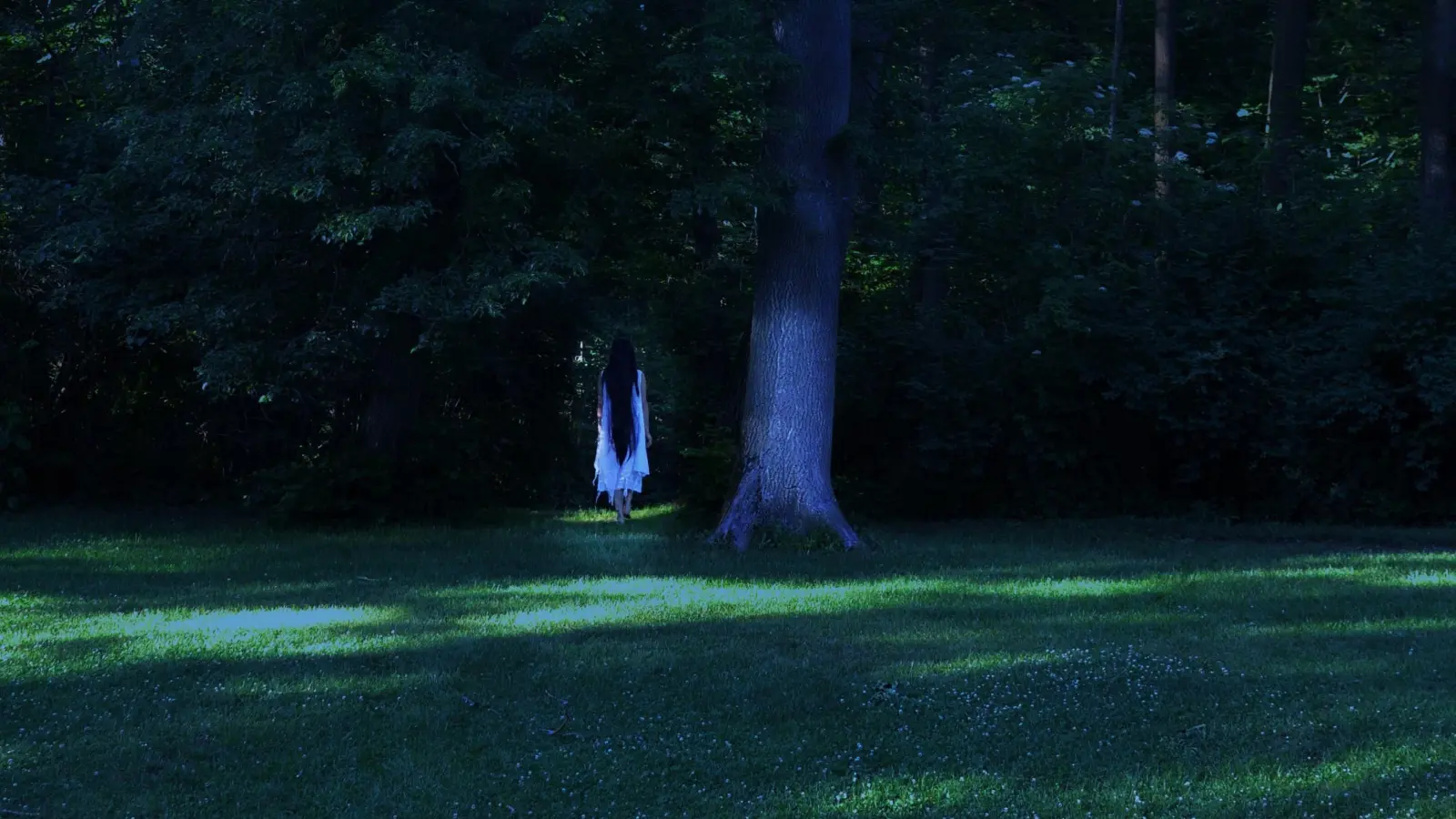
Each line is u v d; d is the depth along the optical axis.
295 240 13.10
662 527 14.04
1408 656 6.92
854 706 6.11
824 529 12.05
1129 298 15.62
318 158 11.23
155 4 12.35
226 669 6.81
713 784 5.12
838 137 12.05
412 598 9.16
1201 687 6.35
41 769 5.25
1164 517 15.16
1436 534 13.22
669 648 7.34
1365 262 15.63
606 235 13.54
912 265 18.23
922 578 10.15
